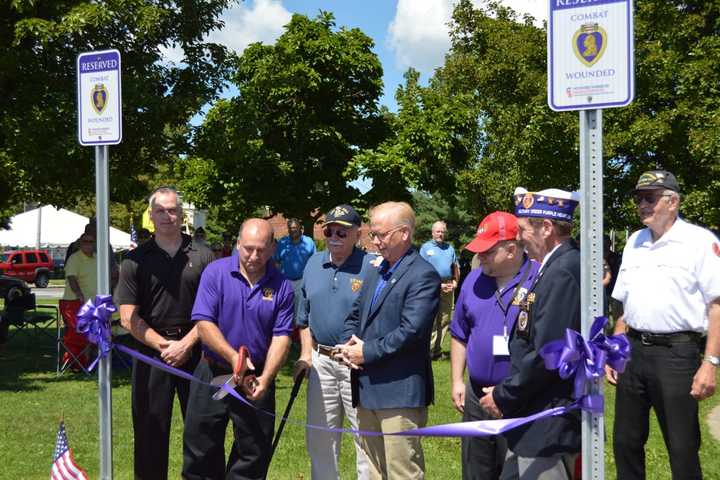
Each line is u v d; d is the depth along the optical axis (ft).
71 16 34.55
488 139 71.46
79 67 12.82
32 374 34.24
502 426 10.34
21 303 43.57
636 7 54.13
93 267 34.30
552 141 52.42
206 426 14.03
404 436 13.43
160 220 15.47
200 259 15.72
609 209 54.65
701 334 13.97
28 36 36.19
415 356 13.53
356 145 55.98
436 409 26.55
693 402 13.71
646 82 50.26
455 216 120.26
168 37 41.09
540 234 11.03
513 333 11.07
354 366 13.50
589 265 8.98
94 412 26.11
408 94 56.08
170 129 43.01
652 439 22.90
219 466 14.33
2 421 24.53
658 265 14.01
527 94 60.08
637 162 52.54
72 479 13.98
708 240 13.75
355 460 20.17
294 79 50.44
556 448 10.28
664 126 48.11
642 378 14.24
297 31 53.01
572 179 53.88
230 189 50.31
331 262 15.97
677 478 13.84
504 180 67.87
